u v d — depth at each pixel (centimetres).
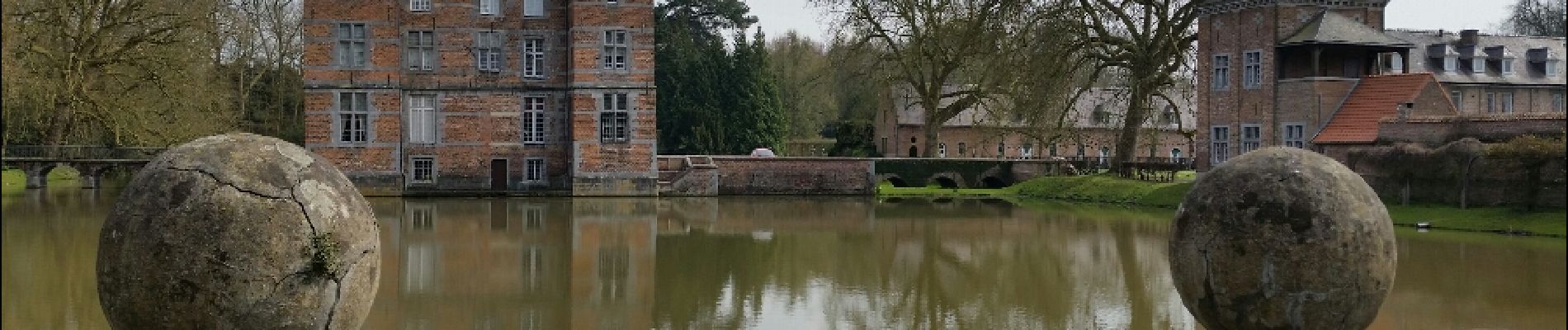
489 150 5147
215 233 957
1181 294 1233
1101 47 5056
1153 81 4838
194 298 952
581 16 5025
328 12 4925
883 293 2181
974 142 8188
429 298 2073
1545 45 6041
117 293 964
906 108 6400
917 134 8081
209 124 4584
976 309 2002
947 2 5528
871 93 7406
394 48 5000
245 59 6031
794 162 5425
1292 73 4666
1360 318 1173
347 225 1009
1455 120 3662
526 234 3259
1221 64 4931
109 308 975
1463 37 5831
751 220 3834
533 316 1919
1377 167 3809
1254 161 1202
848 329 1827
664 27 7681
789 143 8712
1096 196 4956
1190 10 4784
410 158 5081
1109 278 2366
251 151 1000
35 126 4838
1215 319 1202
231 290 955
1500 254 2678
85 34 4088
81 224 3341
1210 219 1188
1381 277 1170
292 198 984
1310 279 1146
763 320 1903
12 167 5228
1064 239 3178
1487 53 5853
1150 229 3503
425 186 5103
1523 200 3319
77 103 3994
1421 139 3788
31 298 1950
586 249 2877
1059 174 5691
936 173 5697
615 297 2116
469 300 2053
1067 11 4709
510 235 3231
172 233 956
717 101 7412
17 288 2058
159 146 4444
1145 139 6556
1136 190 4800
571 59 5072
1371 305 1173
